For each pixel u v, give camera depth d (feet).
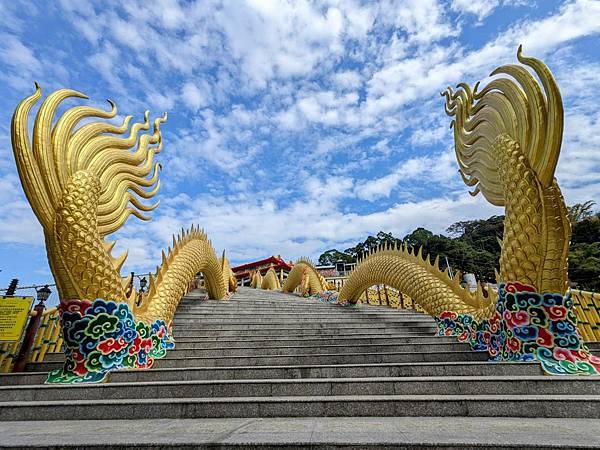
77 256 21.40
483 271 157.89
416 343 26.78
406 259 39.22
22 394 17.47
